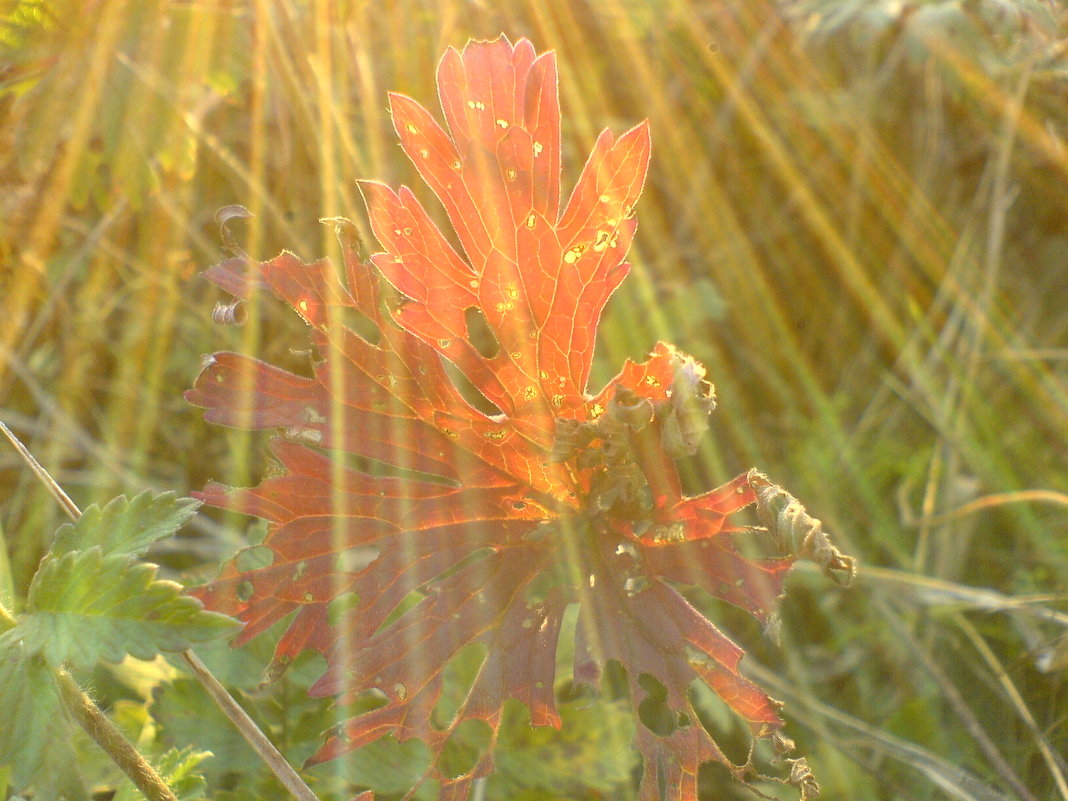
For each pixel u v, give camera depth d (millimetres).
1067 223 594
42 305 509
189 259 534
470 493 302
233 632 285
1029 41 557
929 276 618
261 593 294
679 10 610
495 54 288
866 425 577
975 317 578
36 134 418
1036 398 569
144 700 383
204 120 523
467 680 391
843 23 583
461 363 298
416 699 298
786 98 619
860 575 494
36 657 284
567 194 584
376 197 290
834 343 609
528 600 304
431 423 300
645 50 611
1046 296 596
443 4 539
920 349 607
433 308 295
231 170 504
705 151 624
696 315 594
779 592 297
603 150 290
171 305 534
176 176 513
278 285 291
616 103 614
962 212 615
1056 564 492
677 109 620
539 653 302
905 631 463
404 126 287
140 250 526
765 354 603
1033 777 412
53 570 283
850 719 434
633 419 290
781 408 590
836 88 620
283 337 533
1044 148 581
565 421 298
